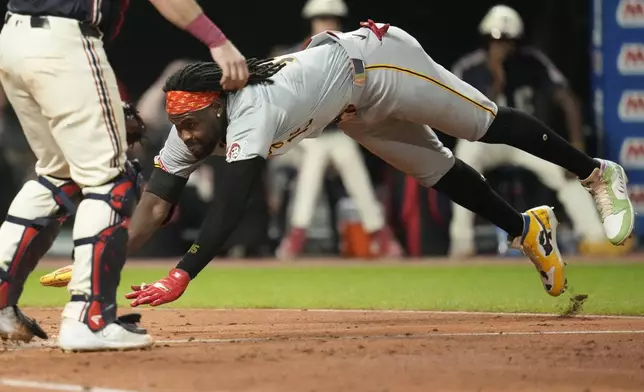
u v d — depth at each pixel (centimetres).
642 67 5384
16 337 1836
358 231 5356
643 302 2672
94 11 1675
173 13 1706
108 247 1694
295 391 1310
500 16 4853
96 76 1678
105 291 1695
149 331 2072
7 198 5425
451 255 5294
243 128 1922
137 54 6631
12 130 5425
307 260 5250
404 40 2134
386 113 2148
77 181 1716
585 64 5988
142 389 1333
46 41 1652
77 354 1650
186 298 3089
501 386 1348
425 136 2328
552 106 4975
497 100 4884
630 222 2386
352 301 2888
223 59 1734
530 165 5003
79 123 1677
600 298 2825
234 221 1898
